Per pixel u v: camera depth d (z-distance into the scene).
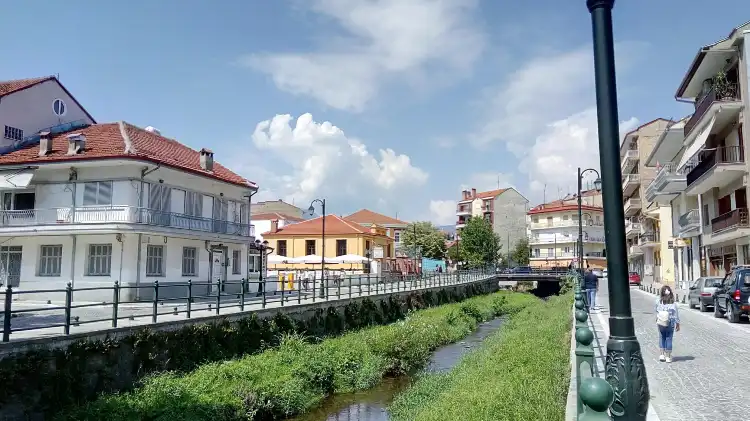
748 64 27.28
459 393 11.48
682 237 40.78
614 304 4.29
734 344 14.75
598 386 3.48
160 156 28.98
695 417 7.83
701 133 31.77
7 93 29.44
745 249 28.58
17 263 28.25
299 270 47.47
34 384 10.98
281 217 68.12
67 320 12.05
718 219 30.89
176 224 28.94
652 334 17.28
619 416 4.15
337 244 56.31
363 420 13.77
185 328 15.34
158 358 14.23
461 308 37.31
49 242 27.81
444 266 80.06
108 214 26.78
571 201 98.81
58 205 27.94
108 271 26.94
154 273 28.06
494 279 64.38
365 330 24.91
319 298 25.78
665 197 44.53
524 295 58.91
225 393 13.41
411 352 20.38
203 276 31.61
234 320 17.58
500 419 8.15
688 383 10.05
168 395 12.57
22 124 30.31
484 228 82.56
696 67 31.05
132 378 13.34
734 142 29.70
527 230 102.50
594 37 4.41
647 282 58.41
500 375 11.98
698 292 25.67
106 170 27.52
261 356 17.16
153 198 28.12
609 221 4.28
